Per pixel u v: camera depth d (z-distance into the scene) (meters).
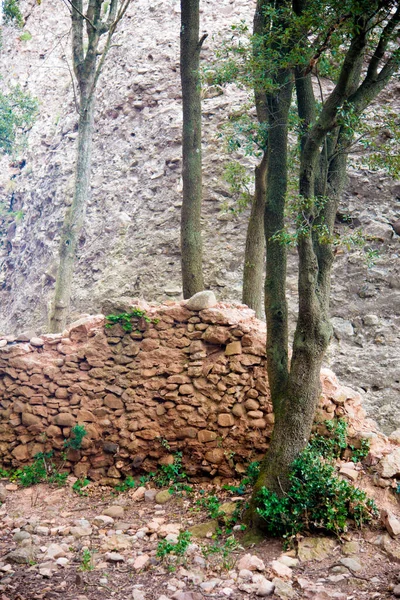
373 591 5.32
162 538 6.59
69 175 19.03
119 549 6.34
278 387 7.14
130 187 16.34
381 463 7.02
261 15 8.74
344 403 7.65
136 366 8.63
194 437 8.09
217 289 13.48
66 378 8.97
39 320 16.64
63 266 12.69
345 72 6.31
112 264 15.12
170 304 8.95
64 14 25.92
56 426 8.88
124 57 19.08
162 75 17.91
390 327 12.08
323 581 5.56
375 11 6.16
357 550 6.03
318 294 6.99
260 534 6.50
